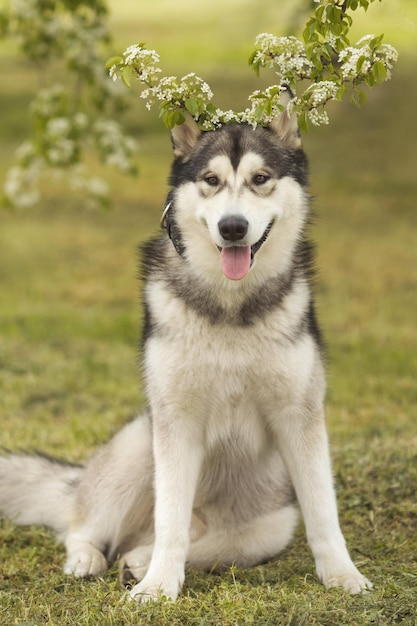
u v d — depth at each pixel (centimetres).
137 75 613
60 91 1638
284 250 651
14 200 1795
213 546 689
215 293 638
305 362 638
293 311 642
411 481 843
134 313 1634
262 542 696
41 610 583
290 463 655
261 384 640
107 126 1695
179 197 651
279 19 3105
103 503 718
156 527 632
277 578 652
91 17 1786
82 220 2425
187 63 3856
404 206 2494
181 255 654
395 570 658
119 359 1341
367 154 2997
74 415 1114
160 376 640
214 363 632
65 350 1394
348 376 1268
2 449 837
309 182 693
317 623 535
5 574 685
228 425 662
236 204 614
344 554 634
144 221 2414
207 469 697
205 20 4769
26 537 763
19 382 1214
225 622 544
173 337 636
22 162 1752
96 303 1719
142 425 723
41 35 1622
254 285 638
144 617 557
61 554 732
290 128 667
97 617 558
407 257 2003
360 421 1084
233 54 3975
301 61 601
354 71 586
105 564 695
